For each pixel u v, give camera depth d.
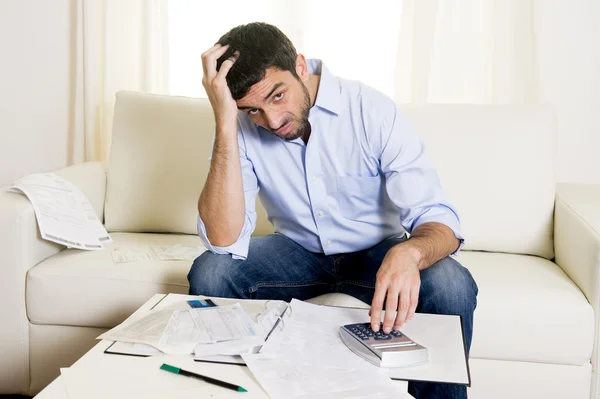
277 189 1.73
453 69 2.64
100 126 2.83
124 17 2.75
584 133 2.61
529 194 2.06
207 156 2.21
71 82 2.87
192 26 2.75
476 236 2.07
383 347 1.11
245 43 1.45
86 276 1.81
